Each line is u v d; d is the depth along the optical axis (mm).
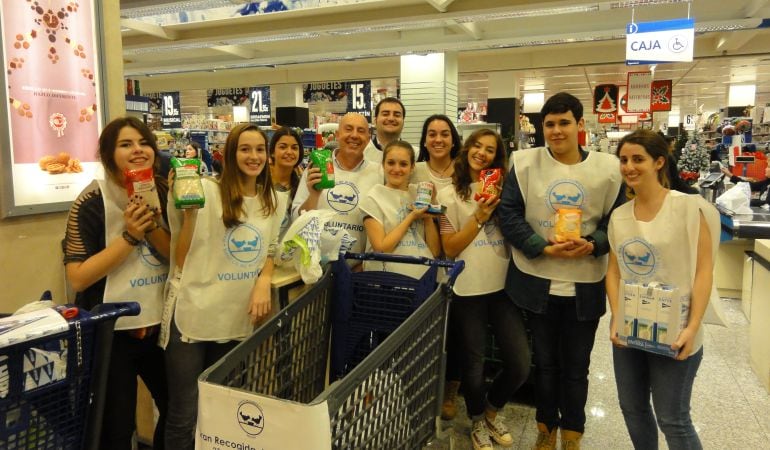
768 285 3488
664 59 6555
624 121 17047
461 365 2717
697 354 1952
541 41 9133
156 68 12641
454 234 2602
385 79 14969
